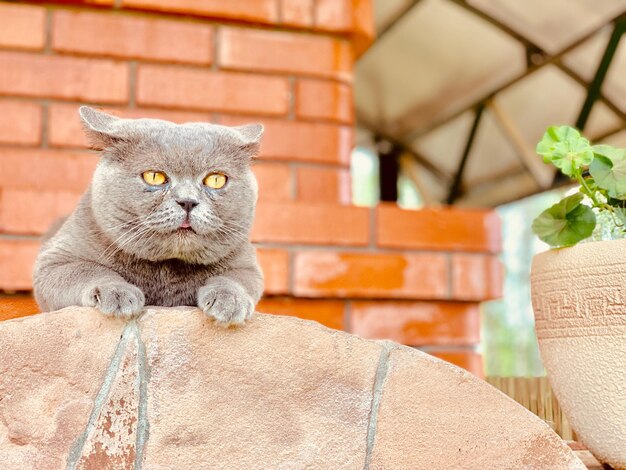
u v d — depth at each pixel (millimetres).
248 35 1161
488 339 2453
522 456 603
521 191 2039
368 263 1080
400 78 2039
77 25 1105
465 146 2123
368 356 606
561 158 636
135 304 578
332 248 1081
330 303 1074
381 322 1086
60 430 550
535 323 667
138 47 1121
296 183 1156
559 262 632
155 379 568
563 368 630
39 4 1099
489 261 1121
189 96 1132
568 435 819
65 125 1087
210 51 1146
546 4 1502
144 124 705
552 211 651
